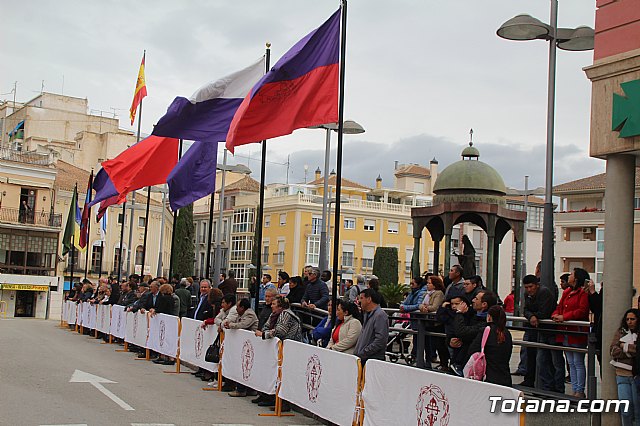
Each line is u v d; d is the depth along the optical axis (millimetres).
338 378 9680
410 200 80438
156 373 15922
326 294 14906
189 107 16062
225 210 83375
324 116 12758
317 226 72375
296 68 12898
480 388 6945
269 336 11742
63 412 10438
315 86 12852
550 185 14289
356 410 9188
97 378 14258
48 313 56688
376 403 8781
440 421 7523
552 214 14219
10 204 56469
